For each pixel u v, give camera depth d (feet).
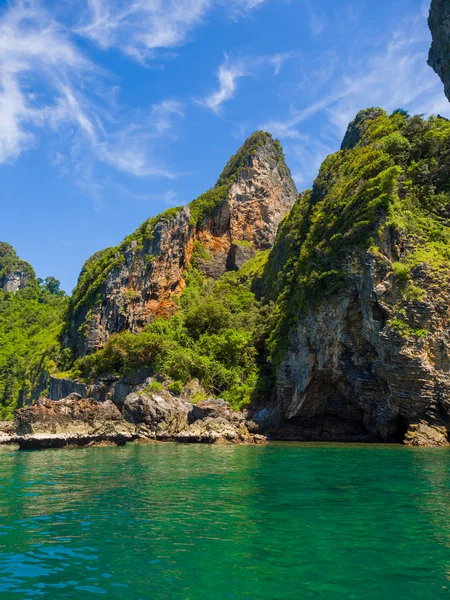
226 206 306.14
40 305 436.35
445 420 121.80
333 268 145.69
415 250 131.54
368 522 42.75
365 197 144.97
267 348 177.06
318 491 57.31
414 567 32.09
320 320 147.23
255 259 289.12
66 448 115.96
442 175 150.20
